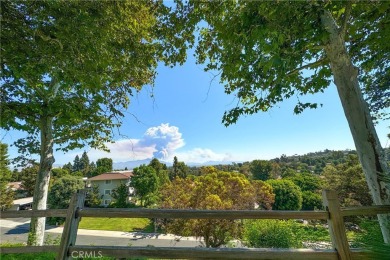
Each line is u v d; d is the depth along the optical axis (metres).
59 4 4.34
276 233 10.24
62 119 7.03
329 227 2.64
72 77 5.44
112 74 6.50
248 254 2.60
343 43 3.42
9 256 4.87
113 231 25.80
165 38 5.46
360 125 3.25
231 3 4.05
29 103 6.63
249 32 2.91
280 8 2.61
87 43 4.80
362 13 3.48
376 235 2.79
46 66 5.10
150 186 36.22
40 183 8.29
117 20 5.39
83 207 3.06
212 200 14.12
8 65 5.20
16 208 37.16
